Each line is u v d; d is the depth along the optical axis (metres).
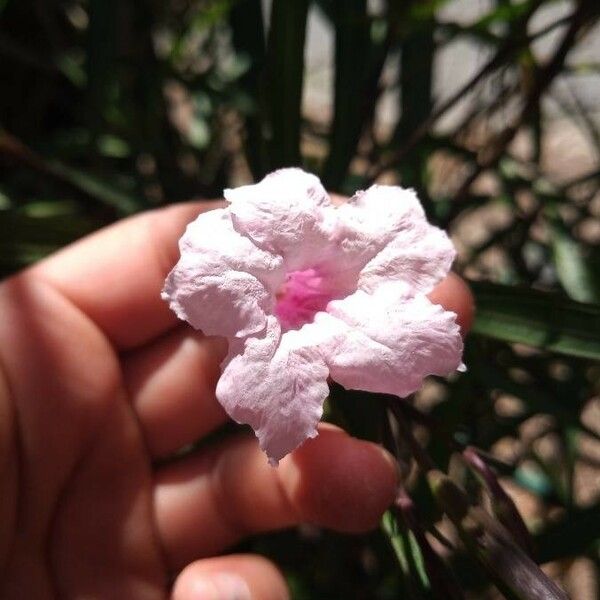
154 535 0.12
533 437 0.18
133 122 0.17
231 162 0.20
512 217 0.19
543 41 0.23
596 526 0.13
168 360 0.13
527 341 0.12
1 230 0.13
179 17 0.18
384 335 0.10
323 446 0.11
